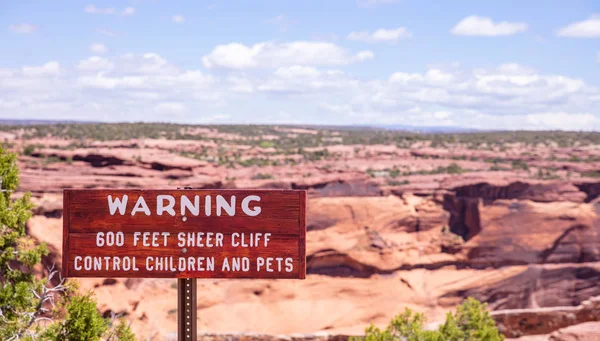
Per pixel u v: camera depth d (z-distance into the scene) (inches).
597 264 2659.9
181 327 359.9
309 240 2556.6
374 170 3189.0
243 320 2156.7
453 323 896.3
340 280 2463.1
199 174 3006.9
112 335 555.8
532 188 2810.0
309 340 1501.0
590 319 1667.1
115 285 1959.9
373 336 848.3
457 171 3245.6
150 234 356.8
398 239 2642.7
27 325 532.1
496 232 2689.5
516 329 1662.2
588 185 2817.4
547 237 2699.3
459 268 2650.1
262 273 354.6
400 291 2459.4
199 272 355.9
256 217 354.9
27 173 2778.1
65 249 356.2
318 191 2795.3
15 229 625.3
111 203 356.8
